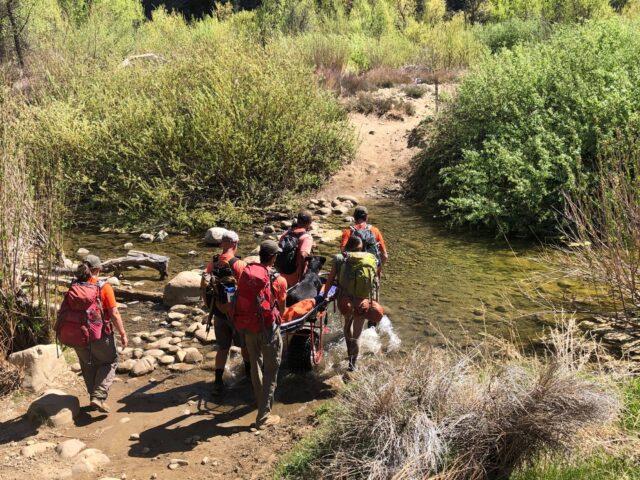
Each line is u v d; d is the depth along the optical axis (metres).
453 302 8.31
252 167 13.66
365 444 4.64
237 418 5.93
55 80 16.16
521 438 4.43
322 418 5.55
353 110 17.97
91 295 5.76
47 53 18.02
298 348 6.55
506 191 11.48
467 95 13.55
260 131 13.56
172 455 5.30
